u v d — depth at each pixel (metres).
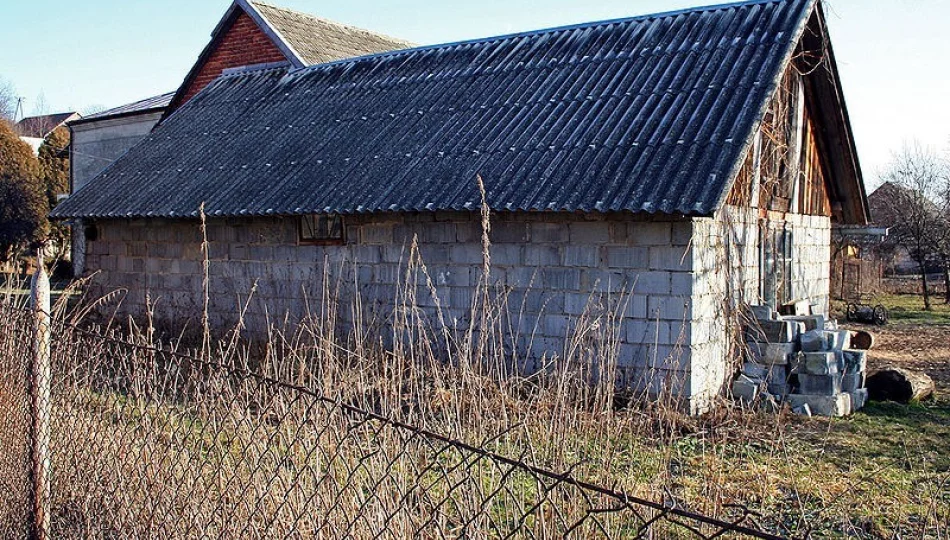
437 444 4.19
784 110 11.84
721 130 9.25
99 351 4.38
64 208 13.76
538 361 9.55
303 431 3.56
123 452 4.13
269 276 12.12
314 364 6.29
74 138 24.22
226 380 4.02
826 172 14.20
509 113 11.38
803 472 6.27
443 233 10.39
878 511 5.47
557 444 4.01
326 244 11.49
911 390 9.53
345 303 11.30
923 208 24.00
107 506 4.12
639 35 12.07
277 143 13.31
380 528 3.30
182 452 3.84
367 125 12.71
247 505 3.49
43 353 4.27
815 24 11.25
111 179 14.28
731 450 6.40
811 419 8.60
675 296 8.79
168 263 13.32
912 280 30.67
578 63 12.00
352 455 3.70
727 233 9.69
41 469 4.24
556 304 9.50
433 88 13.05
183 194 12.71
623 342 9.05
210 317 12.79
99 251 14.18
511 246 9.83
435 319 10.46
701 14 11.84
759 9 11.30
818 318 10.29
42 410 4.25
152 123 22.08
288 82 15.70
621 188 8.89
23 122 64.81
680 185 8.62
